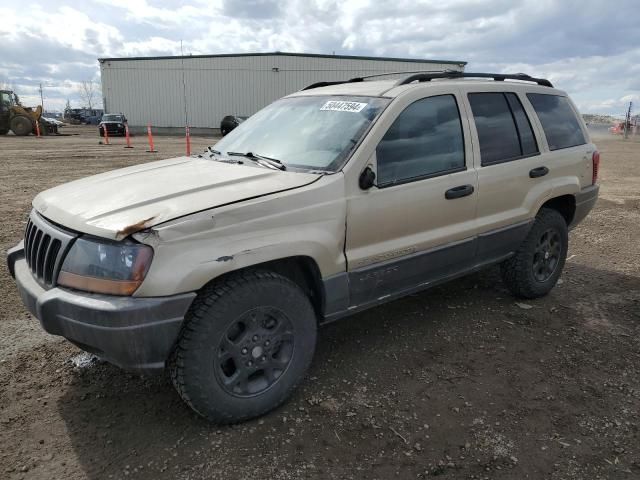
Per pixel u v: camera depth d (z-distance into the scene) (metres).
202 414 2.79
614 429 2.96
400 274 3.55
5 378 3.32
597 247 6.85
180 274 2.53
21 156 16.94
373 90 3.78
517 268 4.57
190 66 41.31
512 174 4.22
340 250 3.20
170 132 42.38
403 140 3.52
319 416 3.02
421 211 3.59
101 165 14.67
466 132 3.94
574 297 4.96
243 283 2.78
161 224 2.54
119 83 41.78
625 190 11.70
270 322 2.96
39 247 2.91
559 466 2.66
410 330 4.16
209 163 3.67
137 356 2.53
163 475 2.53
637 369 3.64
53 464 2.58
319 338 4.00
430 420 3.01
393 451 2.74
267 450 2.72
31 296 2.79
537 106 4.68
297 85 41.31
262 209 2.82
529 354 3.81
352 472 2.58
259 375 2.99
